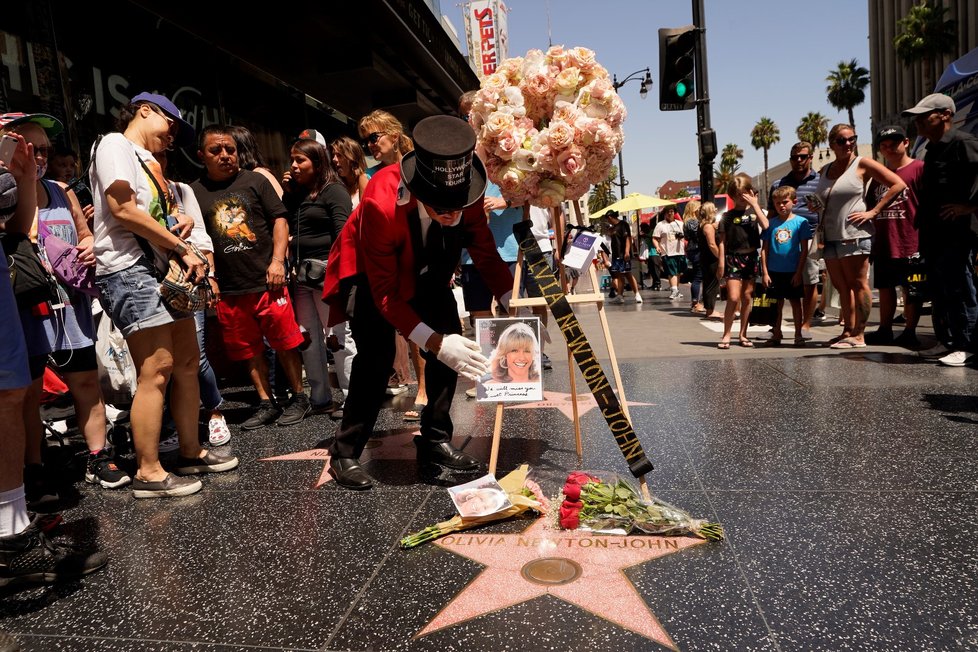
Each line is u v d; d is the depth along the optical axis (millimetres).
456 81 11234
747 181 5965
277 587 1912
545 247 4684
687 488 2535
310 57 7957
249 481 2938
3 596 1941
